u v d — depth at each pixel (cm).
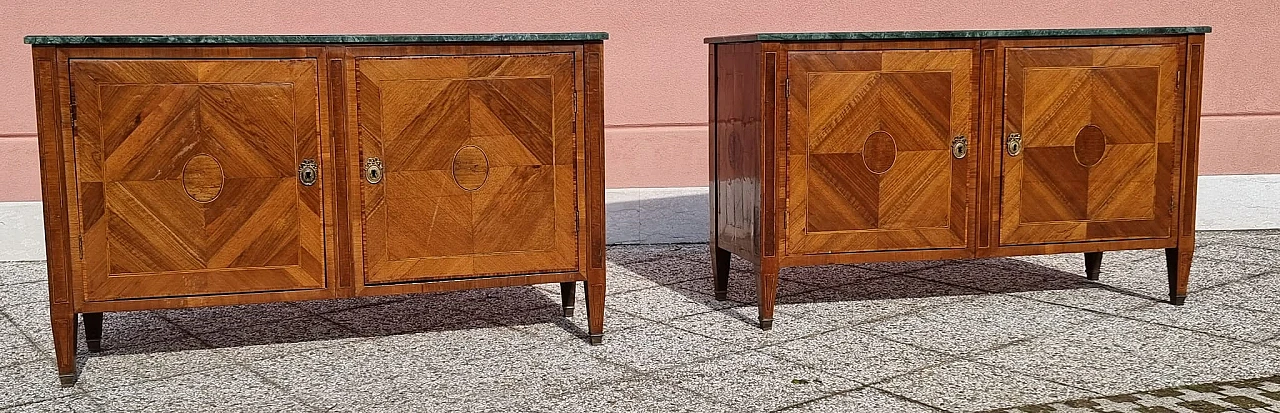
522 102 337
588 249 349
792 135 362
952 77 370
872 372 320
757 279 372
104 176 312
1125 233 393
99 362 340
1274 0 579
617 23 550
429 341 361
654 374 321
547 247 346
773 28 559
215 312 404
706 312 399
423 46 328
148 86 311
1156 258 492
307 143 324
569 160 343
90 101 308
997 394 298
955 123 372
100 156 311
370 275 333
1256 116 582
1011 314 390
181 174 317
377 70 325
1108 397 294
